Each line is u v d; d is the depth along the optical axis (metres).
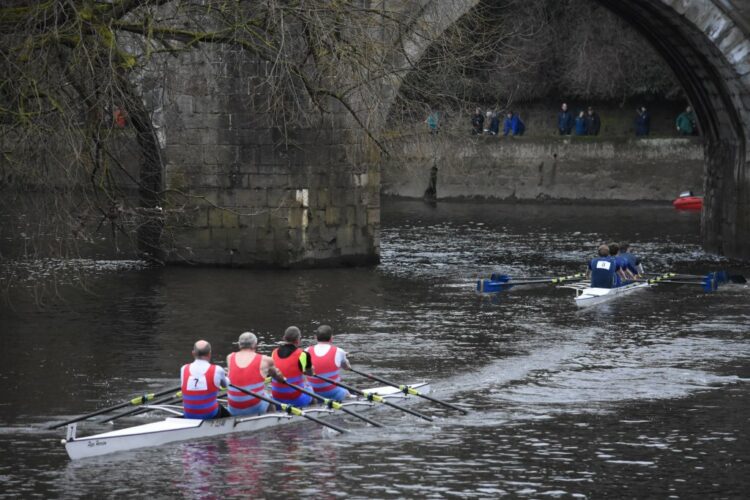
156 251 44.50
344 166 43.62
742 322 34.28
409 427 23.41
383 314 35.19
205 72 42.28
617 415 24.27
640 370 28.25
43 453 21.52
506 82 76.25
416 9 41.41
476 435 22.84
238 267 43.47
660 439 22.53
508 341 31.58
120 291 38.66
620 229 59.88
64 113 26.09
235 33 28.42
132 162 57.97
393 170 79.88
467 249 51.56
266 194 42.94
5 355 29.55
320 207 43.41
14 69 26.12
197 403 22.53
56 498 19.09
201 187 43.28
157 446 21.95
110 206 29.20
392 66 35.16
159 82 36.22
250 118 42.53
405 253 49.81
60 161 26.95
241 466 20.78
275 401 23.06
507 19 75.44
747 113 44.72
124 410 24.56
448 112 48.44
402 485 19.78
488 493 19.41
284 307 36.00
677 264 46.53
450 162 74.31
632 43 73.88
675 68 48.97
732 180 47.31
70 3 25.92
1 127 26.58
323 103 33.69
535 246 52.91
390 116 40.75
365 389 26.42
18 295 38.06
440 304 37.00
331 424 23.09
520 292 39.66
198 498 19.11
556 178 75.19
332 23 30.12
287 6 28.95
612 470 20.62
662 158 73.50
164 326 33.19
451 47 40.50
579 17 75.06
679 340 31.75
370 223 45.00
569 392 26.19
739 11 43.22
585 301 37.59
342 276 42.28
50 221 29.70
